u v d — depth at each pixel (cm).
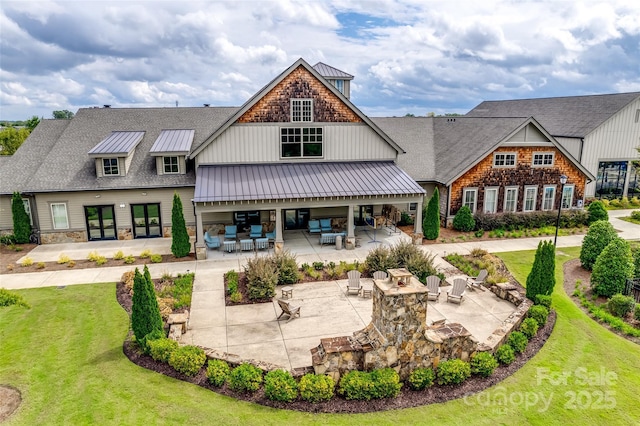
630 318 1502
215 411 997
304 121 2464
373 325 1152
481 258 2139
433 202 2433
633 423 979
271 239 2345
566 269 2022
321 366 1080
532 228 2755
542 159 2820
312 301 1648
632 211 3200
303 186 2277
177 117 2945
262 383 1098
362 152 2591
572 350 1281
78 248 2316
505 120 2853
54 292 1714
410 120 3459
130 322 1453
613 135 3350
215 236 2520
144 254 2158
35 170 2534
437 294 1633
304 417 991
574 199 2981
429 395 1078
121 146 2462
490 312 1552
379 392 1053
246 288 1747
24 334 1365
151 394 1055
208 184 2220
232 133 2398
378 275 1761
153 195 2456
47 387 1086
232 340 1356
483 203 2781
